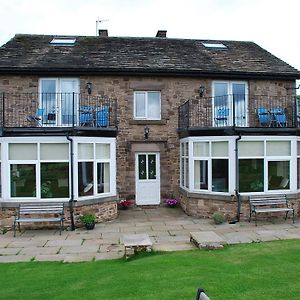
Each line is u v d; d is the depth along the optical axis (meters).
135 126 14.85
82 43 16.80
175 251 8.54
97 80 14.58
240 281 6.12
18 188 11.99
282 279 6.20
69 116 14.29
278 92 15.48
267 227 11.34
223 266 7.04
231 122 14.89
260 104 15.30
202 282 6.11
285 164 13.23
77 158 12.02
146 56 15.66
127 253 8.27
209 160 13.10
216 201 12.79
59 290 6.12
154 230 11.16
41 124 13.73
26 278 6.88
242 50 17.67
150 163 15.16
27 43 16.44
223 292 5.64
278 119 14.44
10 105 13.99
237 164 12.65
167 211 14.26
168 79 14.95
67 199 11.88
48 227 11.65
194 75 14.77
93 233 10.94
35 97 14.17
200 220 12.62
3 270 7.49
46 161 11.97
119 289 5.96
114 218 12.98
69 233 11.01
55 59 14.66
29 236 10.68
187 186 14.08
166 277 6.45
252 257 7.67
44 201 11.81
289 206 12.96
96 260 8.15
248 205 12.55
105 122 13.61
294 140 13.16
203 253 8.20
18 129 11.87
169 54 16.09
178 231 11.00
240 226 11.56
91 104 14.44
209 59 15.90
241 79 15.23
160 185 15.10
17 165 11.98
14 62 14.14
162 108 14.97
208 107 15.07
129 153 14.85
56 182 12.02
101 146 12.84
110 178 13.04
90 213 12.02
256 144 12.95
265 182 12.89
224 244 8.77
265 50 18.20
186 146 14.16
